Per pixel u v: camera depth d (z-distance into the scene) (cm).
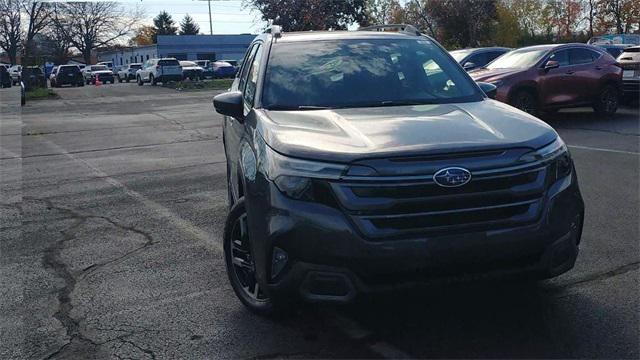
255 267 392
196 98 2838
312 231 353
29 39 4331
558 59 1420
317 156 364
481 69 1484
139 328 423
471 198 355
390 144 366
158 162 1087
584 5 5116
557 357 363
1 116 2142
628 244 555
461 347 379
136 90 3678
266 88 490
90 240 628
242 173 436
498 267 365
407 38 564
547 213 369
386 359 368
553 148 387
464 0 3738
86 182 925
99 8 6831
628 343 376
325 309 435
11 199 827
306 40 551
